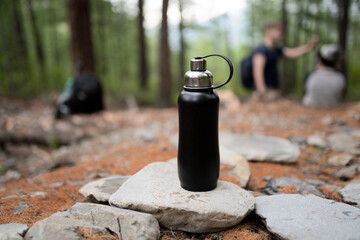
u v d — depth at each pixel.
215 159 0.56
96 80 1.78
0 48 3.18
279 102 1.75
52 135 1.44
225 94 2.08
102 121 1.66
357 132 1.14
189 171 0.55
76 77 1.80
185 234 0.53
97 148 1.21
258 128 1.29
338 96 1.66
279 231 0.48
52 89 3.23
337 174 0.79
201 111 0.52
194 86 0.53
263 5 4.82
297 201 0.57
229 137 1.03
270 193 0.68
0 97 2.71
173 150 1.01
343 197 0.63
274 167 0.85
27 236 0.47
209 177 0.56
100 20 4.45
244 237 0.52
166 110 2.20
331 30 3.17
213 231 0.53
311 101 1.69
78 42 2.29
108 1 4.46
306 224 0.49
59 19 4.35
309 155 0.96
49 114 1.92
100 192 0.62
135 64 5.86
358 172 0.80
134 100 3.31
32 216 0.59
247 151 0.89
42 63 3.78
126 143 1.21
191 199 0.54
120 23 5.24
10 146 1.40
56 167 1.00
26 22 4.46
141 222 0.48
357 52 3.81
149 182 0.59
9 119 1.66
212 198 0.55
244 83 1.76
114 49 5.08
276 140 1.00
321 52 1.66
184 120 0.53
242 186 0.69
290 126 1.30
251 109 1.64
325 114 1.48
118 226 0.49
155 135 1.28
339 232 0.47
